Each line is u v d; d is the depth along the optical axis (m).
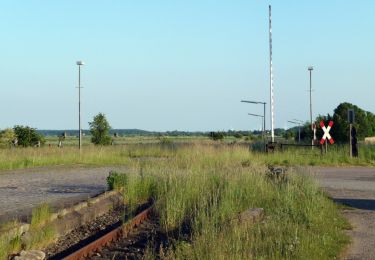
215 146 40.53
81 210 14.75
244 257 8.78
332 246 11.10
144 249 11.02
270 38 43.19
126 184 18.97
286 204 14.42
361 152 38.78
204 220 11.84
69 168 33.16
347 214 16.17
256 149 41.91
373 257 10.44
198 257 8.98
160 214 14.71
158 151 43.38
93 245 10.77
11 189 21.27
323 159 36.88
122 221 14.00
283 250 9.63
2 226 11.23
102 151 40.44
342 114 55.28
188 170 19.42
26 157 35.81
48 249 10.97
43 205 12.98
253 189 16.97
